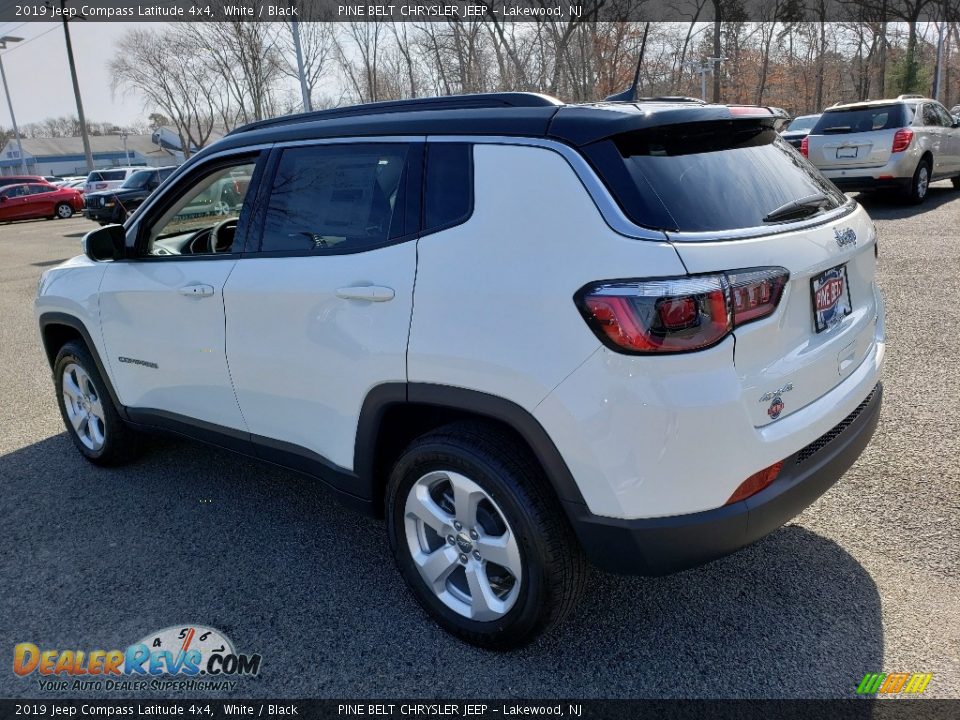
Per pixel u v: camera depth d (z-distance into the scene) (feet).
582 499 7.39
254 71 116.37
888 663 8.10
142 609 9.76
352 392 8.98
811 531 10.62
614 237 7.06
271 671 8.54
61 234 69.31
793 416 7.71
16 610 9.86
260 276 9.93
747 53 160.25
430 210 8.40
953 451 12.48
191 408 11.59
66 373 14.23
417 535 9.02
